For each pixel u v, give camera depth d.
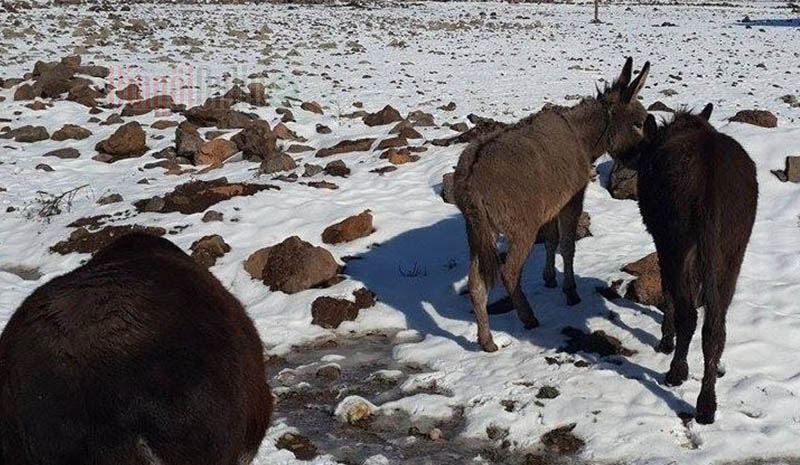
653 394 5.88
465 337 7.14
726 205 5.37
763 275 7.98
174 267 3.26
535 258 8.63
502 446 5.47
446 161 11.96
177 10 40.53
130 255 3.41
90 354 2.77
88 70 21.28
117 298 2.92
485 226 6.38
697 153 5.57
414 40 31.28
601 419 5.61
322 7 46.06
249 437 3.35
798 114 15.48
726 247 5.41
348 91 20.00
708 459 5.11
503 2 53.78
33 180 13.02
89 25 31.67
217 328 3.01
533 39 32.25
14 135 15.72
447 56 26.77
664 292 6.29
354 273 8.67
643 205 6.08
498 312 7.61
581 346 6.71
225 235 9.72
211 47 27.84
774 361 6.22
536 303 7.56
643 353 6.54
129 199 11.51
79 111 17.81
